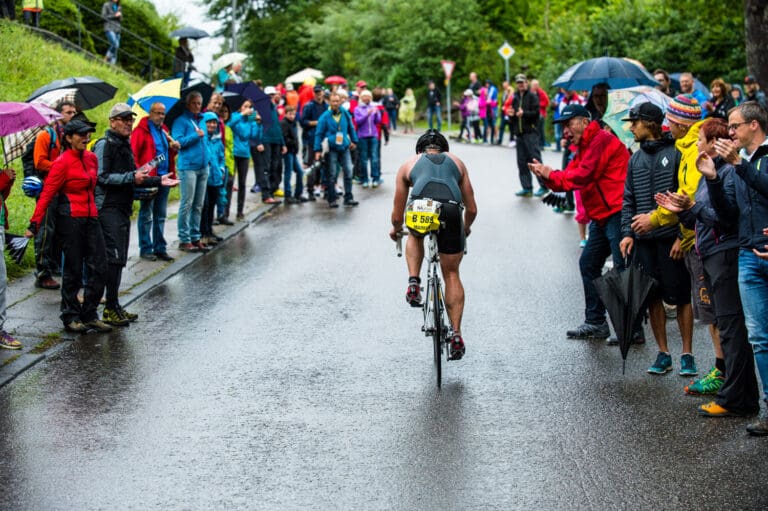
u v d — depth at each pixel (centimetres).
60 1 3061
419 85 5778
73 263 1091
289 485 681
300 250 1631
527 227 1828
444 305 955
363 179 2514
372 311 1209
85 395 890
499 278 1391
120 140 1150
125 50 3331
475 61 5600
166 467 717
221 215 1866
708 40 3638
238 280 1400
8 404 867
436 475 696
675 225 912
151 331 1121
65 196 1085
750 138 780
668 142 958
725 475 689
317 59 7269
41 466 721
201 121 1634
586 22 4131
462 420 812
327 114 2103
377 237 1752
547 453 736
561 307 1222
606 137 1039
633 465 710
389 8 5941
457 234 938
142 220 1498
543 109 3200
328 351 1032
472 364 981
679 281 923
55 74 2488
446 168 951
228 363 990
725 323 808
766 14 2372
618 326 916
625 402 855
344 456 734
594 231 1068
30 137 1255
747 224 775
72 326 1102
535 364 979
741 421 801
